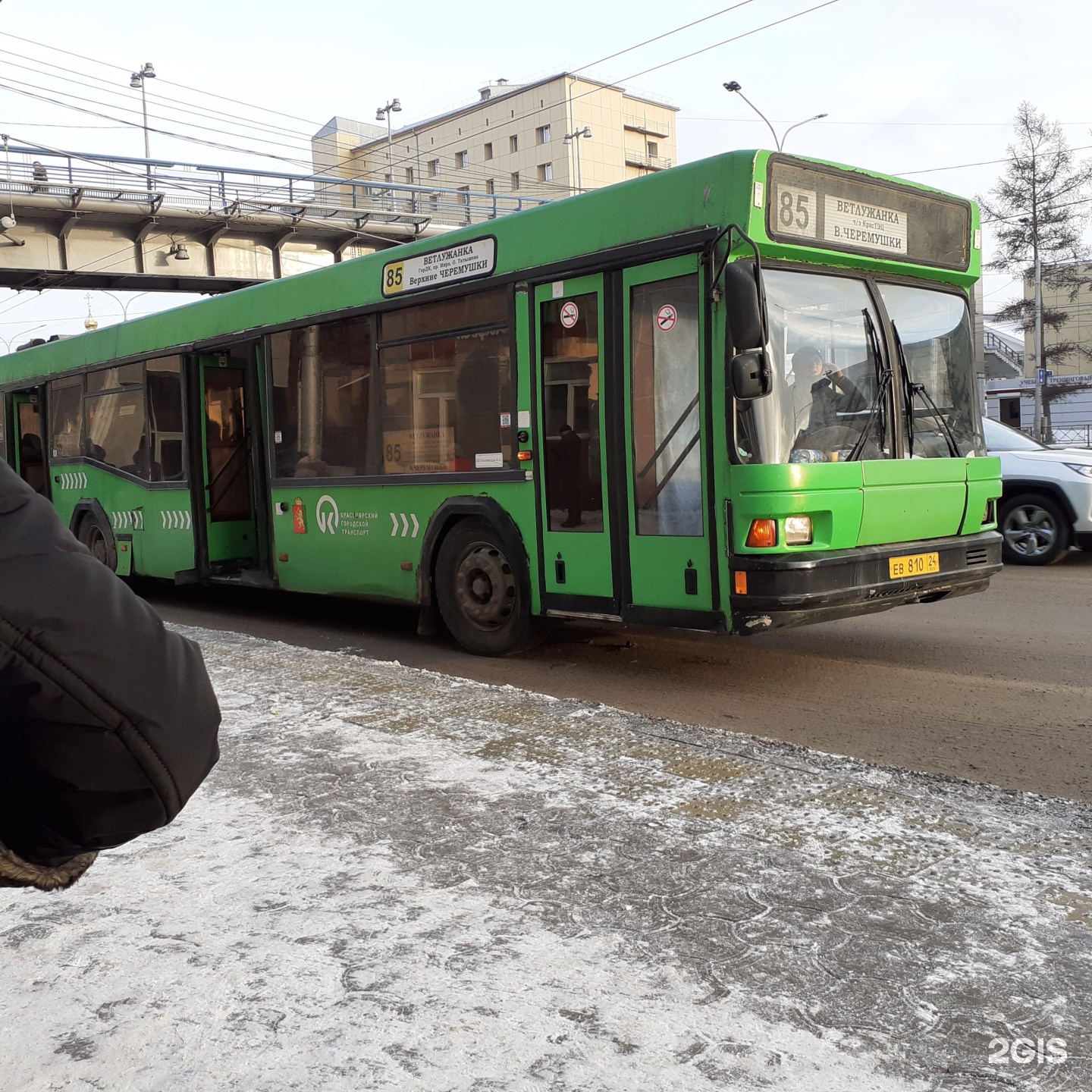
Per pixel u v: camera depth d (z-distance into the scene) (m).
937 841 3.26
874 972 2.49
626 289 6.69
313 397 9.27
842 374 6.55
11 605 0.91
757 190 6.10
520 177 80.62
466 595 7.95
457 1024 2.31
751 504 6.05
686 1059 2.17
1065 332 59.03
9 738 0.96
